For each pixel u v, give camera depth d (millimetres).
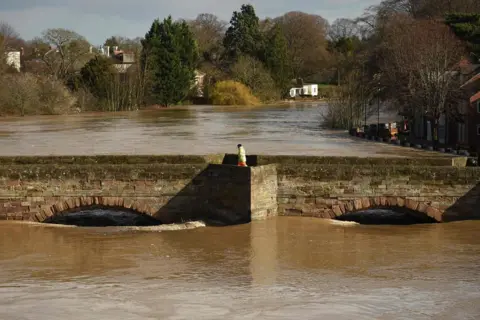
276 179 43812
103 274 32469
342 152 72312
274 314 26578
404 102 92188
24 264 34188
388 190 43625
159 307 27406
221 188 43156
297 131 102875
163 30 186250
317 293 29594
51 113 154375
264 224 42219
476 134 75625
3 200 43250
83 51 182875
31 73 167500
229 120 130375
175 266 34031
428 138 91188
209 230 41281
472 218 43781
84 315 26391
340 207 43688
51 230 41562
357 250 37344
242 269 33594
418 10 136500
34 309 27094
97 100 169375
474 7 123000
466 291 29922
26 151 73500
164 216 43719
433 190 43531
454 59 88000
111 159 48062
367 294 29438
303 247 37844
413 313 26922
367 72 115125
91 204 43406
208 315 26422
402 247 38156
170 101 186125
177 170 43469
